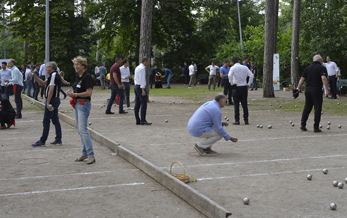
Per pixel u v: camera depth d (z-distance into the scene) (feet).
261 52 135.95
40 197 24.18
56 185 26.50
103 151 36.94
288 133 44.37
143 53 76.23
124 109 67.15
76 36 158.92
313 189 24.84
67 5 152.87
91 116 58.90
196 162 31.48
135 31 169.07
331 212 20.98
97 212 21.70
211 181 26.43
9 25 162.71
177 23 166.40
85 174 29.07
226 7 191.83
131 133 44.52
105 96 95.76
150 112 63.36
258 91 112.57
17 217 21.04
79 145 39.37
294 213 20.81
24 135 45.21
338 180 26.78
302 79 45.32
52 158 34.09
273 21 88.94
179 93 102.94
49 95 38.63
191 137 41.96
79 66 31.76
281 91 110.63
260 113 61.77
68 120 54.13
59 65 155.12
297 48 108.47
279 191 24.40
